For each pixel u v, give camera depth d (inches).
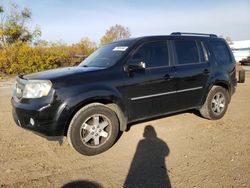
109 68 184.5
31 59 809.5
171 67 211.5
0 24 982.4
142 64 187.0
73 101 164.2
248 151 172.6
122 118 187.2
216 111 244.5
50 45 932.0
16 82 187.9
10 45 890.7
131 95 189.6
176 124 232.1
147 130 217.3
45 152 178.4
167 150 177.6
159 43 211.5
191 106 228.1
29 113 164.4
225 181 136.5
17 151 179.8
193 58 228.5
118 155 172.1
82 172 150.1
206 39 243.6
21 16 1011.3
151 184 135.8
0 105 333.7
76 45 992.2
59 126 163.2
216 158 163.0
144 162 160.9
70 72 177.9
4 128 231.0
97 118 174.7
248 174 142.9
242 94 386.9
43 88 163.0
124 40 219.0
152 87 199.5
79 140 168.4
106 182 139.1
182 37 227.1
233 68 258.7
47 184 137.6
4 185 136.6
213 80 237.1
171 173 146.3
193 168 151.1
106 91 176.1
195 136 202.7
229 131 212.8
